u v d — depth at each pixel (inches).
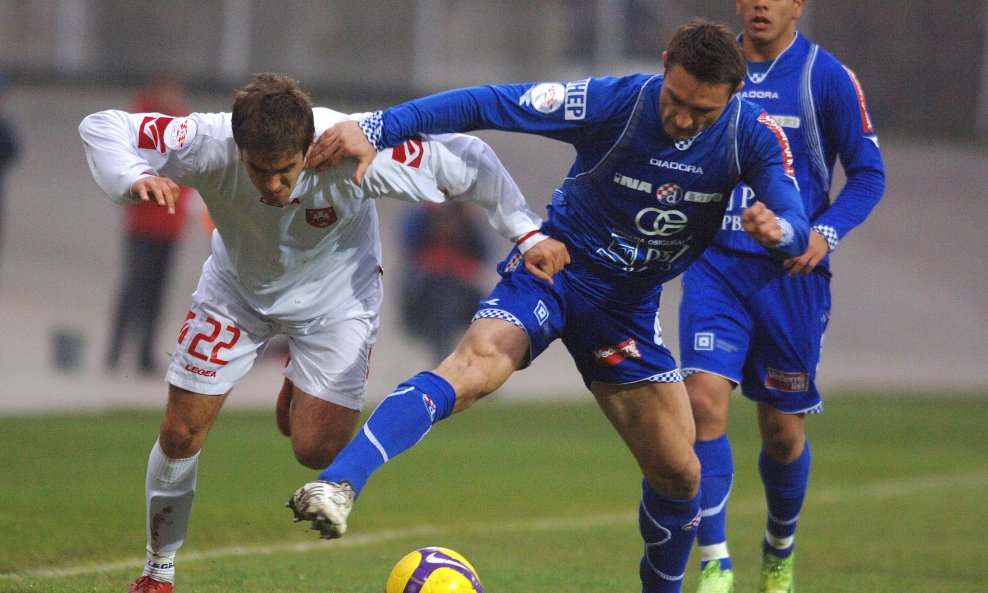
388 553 949.8
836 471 1589.6
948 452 1807.3
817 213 824.9
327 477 556.7
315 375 704.4
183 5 4003.4
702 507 780.6
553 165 3693.4
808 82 813.9
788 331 811.4
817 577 910.4
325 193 639.8
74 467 1272.1
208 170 626.2
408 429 597.0
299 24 4119.1
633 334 671.8
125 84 3843.5
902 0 4603.8
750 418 2123.5
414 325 2090.3
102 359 2174.0
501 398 2192.4
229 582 791.1
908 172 4355.3
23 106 3567.9
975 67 4633.4
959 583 898.1
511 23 4279.0
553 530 1099.9
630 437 685.9
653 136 626.2
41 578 774.5
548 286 668.7
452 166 652.7
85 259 2930.6
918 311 3484.3
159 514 690.8
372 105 4030.5
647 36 4350.4
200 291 691.4
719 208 654.5
